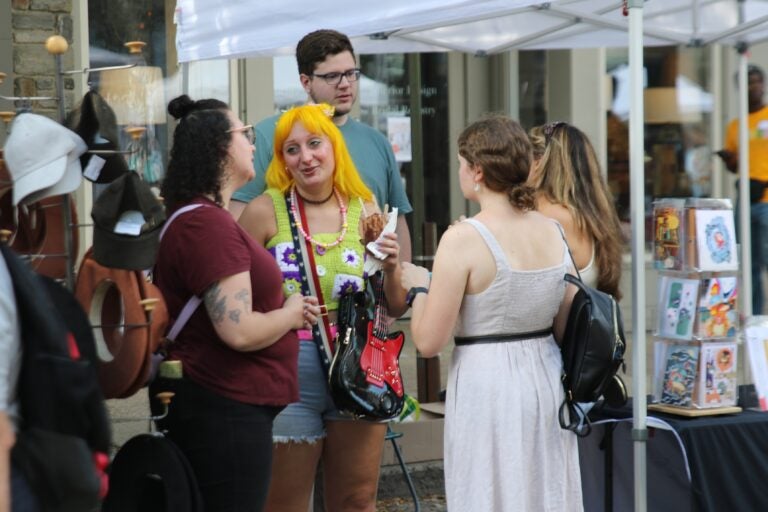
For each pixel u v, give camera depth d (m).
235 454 7.27
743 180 13.68
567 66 20.11
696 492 8.87
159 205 6.50
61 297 5.86
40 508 5.29
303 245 8.54
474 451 7.73
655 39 13.09
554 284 7.89
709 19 12.91
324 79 9.57
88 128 6.73
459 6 8.88
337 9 9.67
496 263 7.68
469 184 8.02
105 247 6.39
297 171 8.55
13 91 14.77
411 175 20.31
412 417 10.59
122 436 12.30
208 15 10.33
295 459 8.50
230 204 9.59
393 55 20.06
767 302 17.77
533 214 8.11
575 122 20.11
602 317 7.85
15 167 6.33
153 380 7.30
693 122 21.17
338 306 8.52
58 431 5.34
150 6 17.05
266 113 18.28
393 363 8.65
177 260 7.21
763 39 13.32
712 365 9.20
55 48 6.81
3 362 5.11
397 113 20.19
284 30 9.93
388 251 8.45
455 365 7.93
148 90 16.91
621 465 9.48
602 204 9.27
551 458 7.90
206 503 7.30
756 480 9.09
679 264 9.37
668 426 8.91
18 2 14.71
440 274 7.65
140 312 6.66
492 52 13.23
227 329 7.09
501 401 7.70
